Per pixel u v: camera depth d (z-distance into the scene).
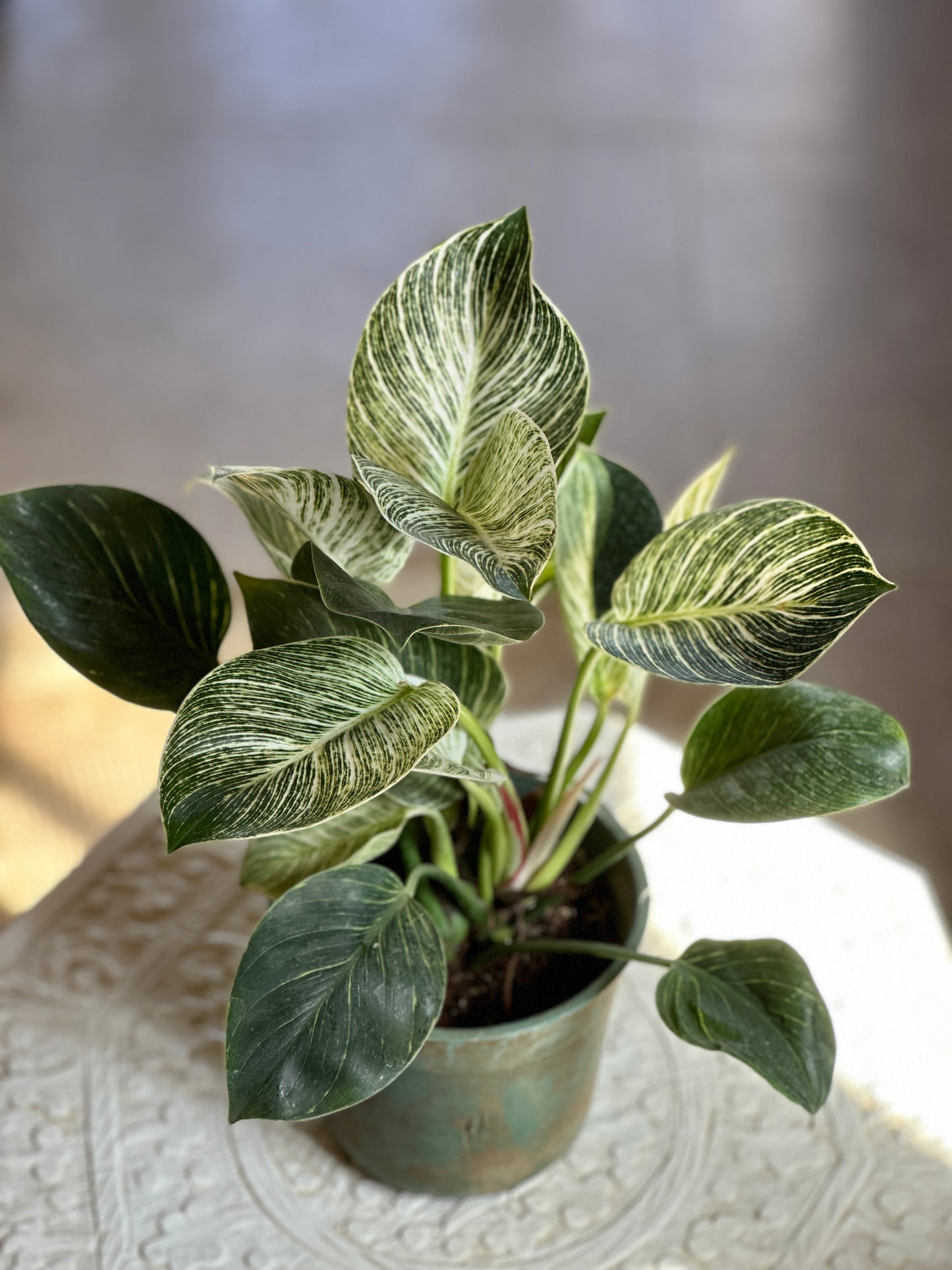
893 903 0.97
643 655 0.58
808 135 3.04
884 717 0.67
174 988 0.92
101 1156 0.82
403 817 0.71
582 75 3.42
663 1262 0.77
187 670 0.68
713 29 3.68
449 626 0.52
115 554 0.68
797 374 2.26
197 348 2.37
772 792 0.66
